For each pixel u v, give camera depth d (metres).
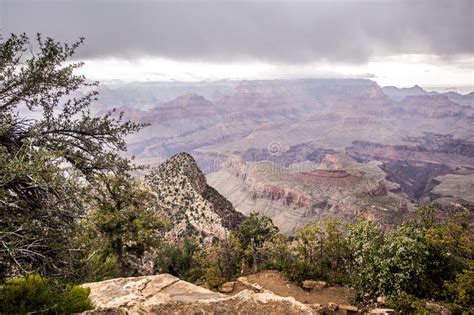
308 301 25.98
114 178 12.41
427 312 19.28
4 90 10.01
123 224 27.78
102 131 11.43
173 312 9.87
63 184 8.89
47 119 10.70
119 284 12.46
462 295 19.16
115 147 11.80
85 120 11.28
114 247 29.02
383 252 23.30
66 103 11.31
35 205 8.92
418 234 23.67
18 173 7.92
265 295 10.38
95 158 11.16
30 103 10.73
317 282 28.69
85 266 10.16
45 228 8.71
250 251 37.34
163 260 48.56
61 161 9.62
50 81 10.52
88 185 10.31
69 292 10.18
